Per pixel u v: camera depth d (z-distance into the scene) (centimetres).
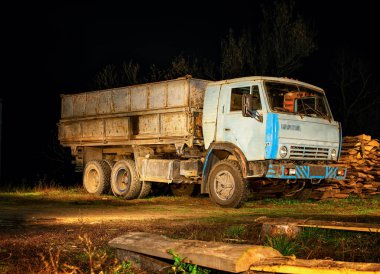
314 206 1212
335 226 653
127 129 1458
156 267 480
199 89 1293
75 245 652
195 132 1270
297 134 1130
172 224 839
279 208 1168
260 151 1102
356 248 613
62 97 1761
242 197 1148
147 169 1373
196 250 427
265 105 1106
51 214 1059
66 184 2297
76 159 1712
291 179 1195
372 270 352
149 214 1049
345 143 1466
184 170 1282
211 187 1201
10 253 594
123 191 1455
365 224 647
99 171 1555
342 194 1386
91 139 1611
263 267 385
